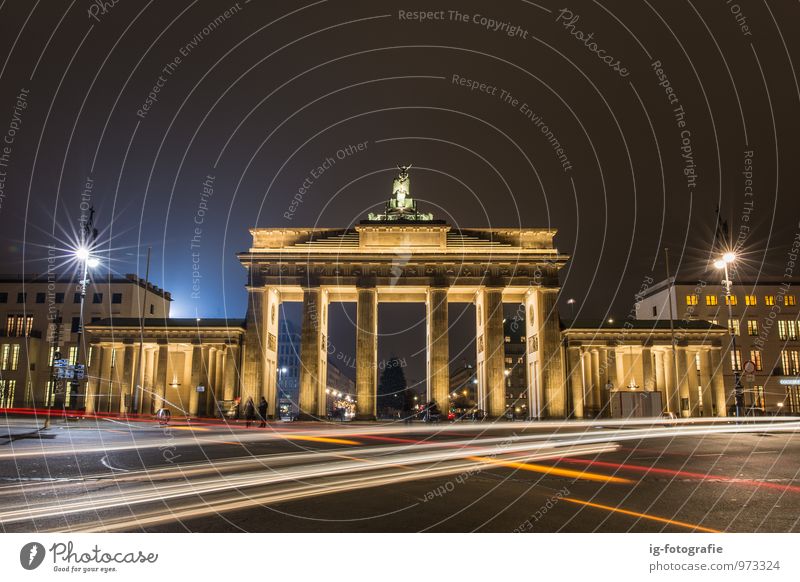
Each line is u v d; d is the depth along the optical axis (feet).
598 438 128.57
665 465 75.66
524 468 72.23
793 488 57.21
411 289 296.71
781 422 216.33
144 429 156.15
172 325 284.20
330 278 289.53
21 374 349.41
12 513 44.42
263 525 40.93
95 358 284.20
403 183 309.83
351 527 40.60
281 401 606.96
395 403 560.61
